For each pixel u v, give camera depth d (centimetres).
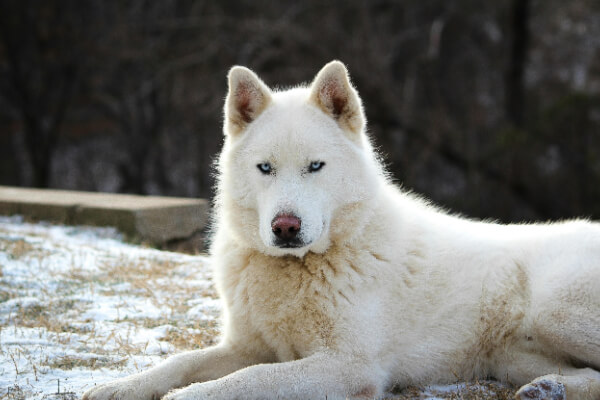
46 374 630
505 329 625
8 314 806
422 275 632
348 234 611
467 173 2806
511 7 2905
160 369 587
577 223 686
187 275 976
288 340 607
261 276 609
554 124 2672
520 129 2745
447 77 3162
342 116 629
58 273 951
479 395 589
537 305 606
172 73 3147
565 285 599
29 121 3397
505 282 634
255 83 633
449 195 2880
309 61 2772
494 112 3064
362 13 2911
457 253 649
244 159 618
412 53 3108
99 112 3559
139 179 3278
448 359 629
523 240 658
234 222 626
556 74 3108
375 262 612
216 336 743
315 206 588
